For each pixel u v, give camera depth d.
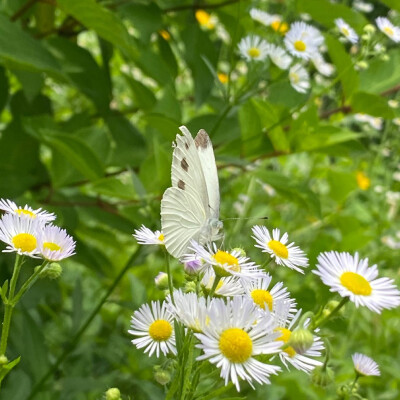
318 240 0.36
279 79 0.38
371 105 0.38
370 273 0.19
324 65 0.44
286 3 0.40
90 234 0.46
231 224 0.49
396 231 0.59
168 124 0.36
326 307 0.22
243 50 0.37
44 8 0.43
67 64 0.40
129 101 0.64
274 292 0.21
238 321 0.18
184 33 0.42
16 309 0.37
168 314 0.22
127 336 0.43
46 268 0.21
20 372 0.32
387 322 0.51
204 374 0.24
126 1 0.41
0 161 0.40
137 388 0.36
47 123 0.38
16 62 0.33
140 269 0.52
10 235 0.21
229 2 0.41
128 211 0.39
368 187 0.65
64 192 0.41
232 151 0.40
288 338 0.20
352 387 0.25
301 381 0.39
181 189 0.24
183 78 0.64
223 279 0.21
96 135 0.40
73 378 0.33
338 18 0.39
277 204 0.62
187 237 0.24
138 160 0.42
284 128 0.42
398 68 0.41
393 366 0.46
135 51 0.34
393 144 0.67
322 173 0.55
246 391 0.37
